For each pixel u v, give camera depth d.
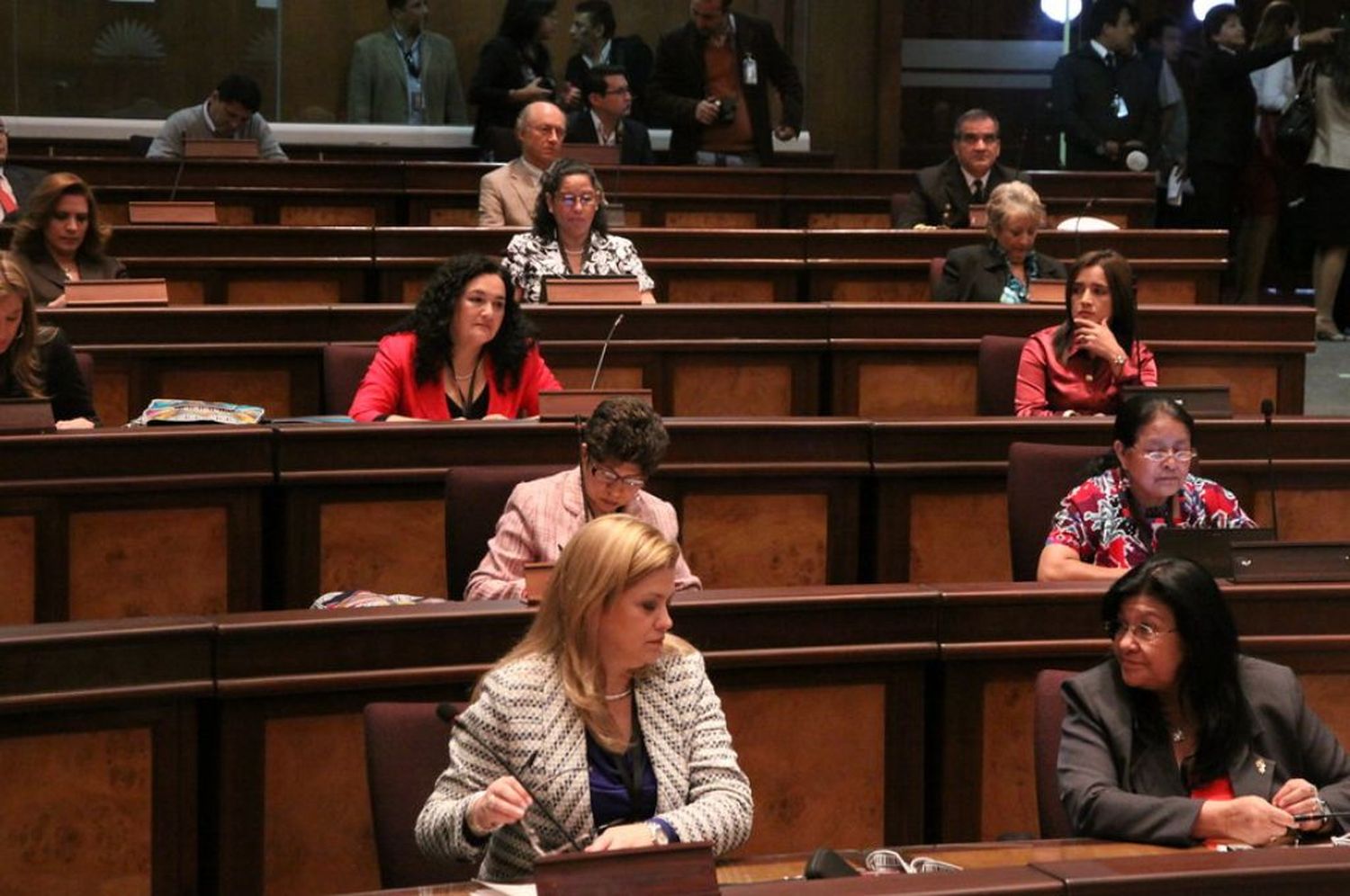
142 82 15.48
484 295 7.07
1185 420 5.93
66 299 8.11
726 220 13.25
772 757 5.25
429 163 12.77
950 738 5.39
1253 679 4.36
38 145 14.83
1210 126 14.88
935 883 3.00
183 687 4.70
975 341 8.88
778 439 7.03
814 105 17.44
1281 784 4.26
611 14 14.93
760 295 10.58
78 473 6.28
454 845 3.79
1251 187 15.05
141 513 6.38
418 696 4.97
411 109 15.73
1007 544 7.30
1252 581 5.39
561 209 9.19
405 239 10.19
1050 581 5.52
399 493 6.70
